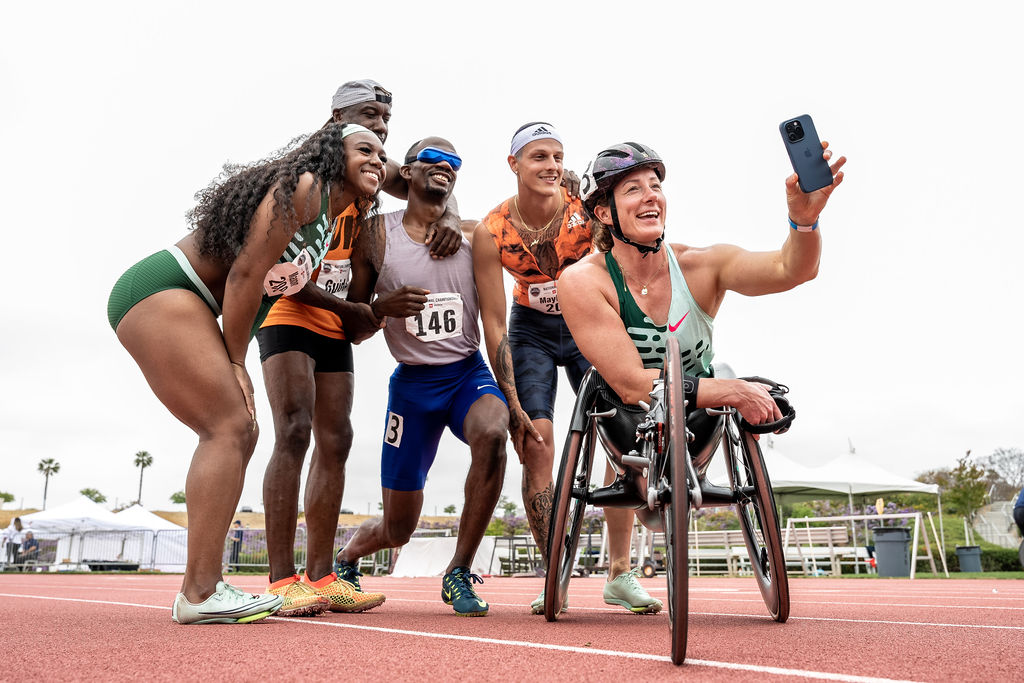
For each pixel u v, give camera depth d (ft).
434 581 39.60
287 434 11.99
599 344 8.84
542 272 13.43
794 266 8.73
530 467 13.06
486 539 58.85
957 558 58.70
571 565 10.68
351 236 12.96
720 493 9.46
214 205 10.00
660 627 9.92
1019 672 5.80
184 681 5.52
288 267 10.32
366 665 6.25
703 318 9.52
